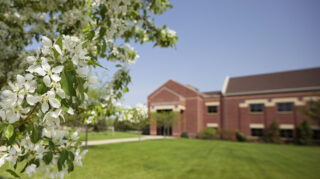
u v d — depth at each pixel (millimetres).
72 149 1452
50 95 1085
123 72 3232
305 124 19391
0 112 1111
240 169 7004
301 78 22719
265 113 22281
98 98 3355
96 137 19734
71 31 2324
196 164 7754
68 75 1107
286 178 5934
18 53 3195
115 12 1907
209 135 23656
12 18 3209
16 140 1283
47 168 1399
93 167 6340
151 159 8500
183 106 25859
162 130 30688
